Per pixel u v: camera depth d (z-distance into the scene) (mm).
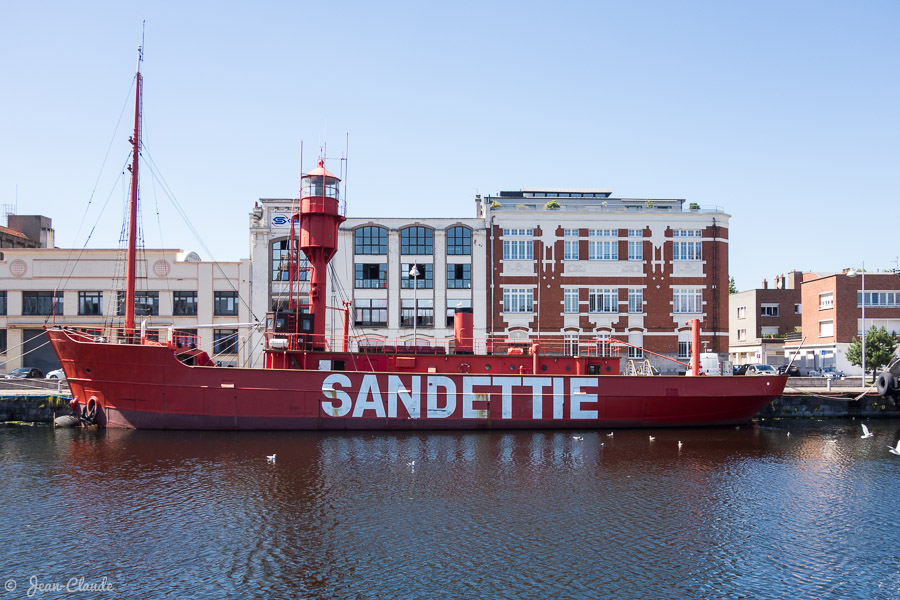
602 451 28141
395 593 14320
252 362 51469
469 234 53625
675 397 33625
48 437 30219
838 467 25766
